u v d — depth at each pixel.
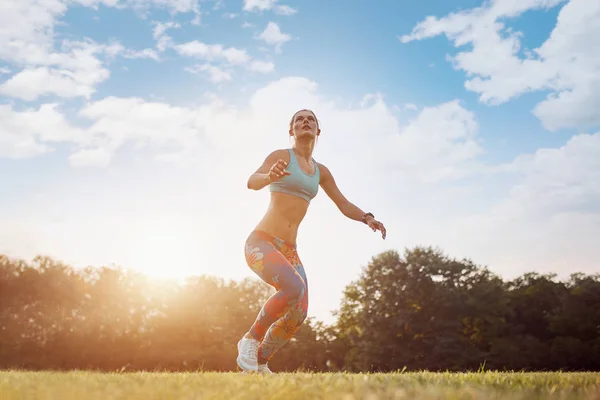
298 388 2.56
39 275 54.53
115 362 53.66
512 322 56.94
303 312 5.20
